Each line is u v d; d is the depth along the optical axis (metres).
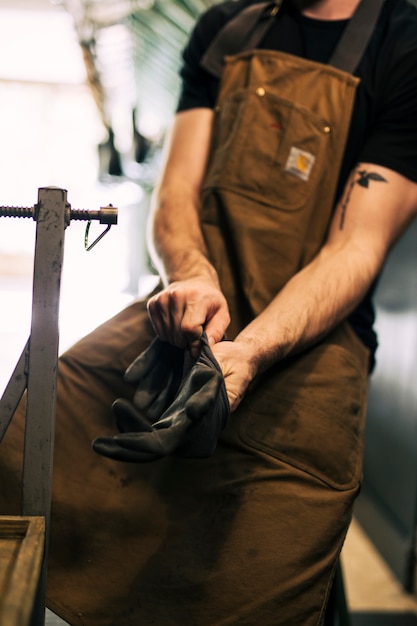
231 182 1.35
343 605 1.42
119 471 1.21
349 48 1.38
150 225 1.44
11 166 12.13
